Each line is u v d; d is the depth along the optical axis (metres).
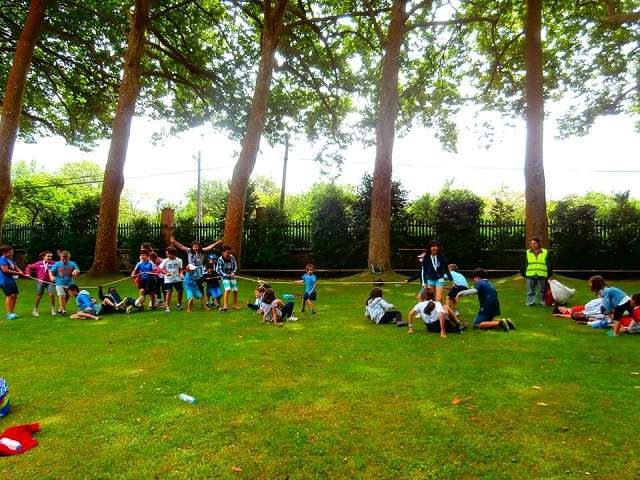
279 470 3.50
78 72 23.61
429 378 5.54
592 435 3.98
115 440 4.01
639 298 8.05
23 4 20.41
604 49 20.31
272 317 9.62
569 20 19.88
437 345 7.26
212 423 4.33
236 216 17.73
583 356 6.48
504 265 19.88
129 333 8.44
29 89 23.73
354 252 20.69
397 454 3.71
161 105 25.06
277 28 18.16
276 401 4.86
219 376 5.76
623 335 7.84
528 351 6.80
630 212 19.27
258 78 18.06
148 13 18.50
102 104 24.14
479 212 20.52
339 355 6.71
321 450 3.79
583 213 19.48
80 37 21.09
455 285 9.67
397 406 4.68
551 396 4.89
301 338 7.89
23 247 24.28
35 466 3.59
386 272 17.00
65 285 10.56
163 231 21.09
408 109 22.02
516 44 20.61
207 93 23.12
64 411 4.68
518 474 3.40
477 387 5.20
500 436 3.99
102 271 17.66
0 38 21.22
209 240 21.56
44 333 8.50
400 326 8.84
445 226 20.17
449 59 21.88
